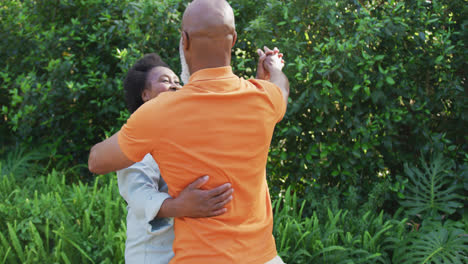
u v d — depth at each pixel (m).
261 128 1.31
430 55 3.18
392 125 3.21
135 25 3.44
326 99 3.03
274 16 3.20
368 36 2.93
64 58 3.87
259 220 1.39
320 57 3.10
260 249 1.37
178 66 3.68
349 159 3.20
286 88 1.58
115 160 1.28
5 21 4.31
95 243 2.80
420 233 2.86
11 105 4.14
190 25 1.27
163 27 3.46
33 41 4.19
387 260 2.81
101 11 3.82
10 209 3.05
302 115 3.29
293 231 2.84
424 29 3.13
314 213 2.97
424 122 3.25
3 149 4.42
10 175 3.84
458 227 3.03
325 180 3.42
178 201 1.30
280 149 3.33
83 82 3.70
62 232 2.73
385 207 3.44
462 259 2.69
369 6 3.11
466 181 3.09
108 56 3.91
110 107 3.69
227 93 1.26
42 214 3.01
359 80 3.05
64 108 3.92
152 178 1.58
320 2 3.04
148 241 1.54
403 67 3.21
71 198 3.27
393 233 2.90
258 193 1.37
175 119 1.22
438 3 3.21
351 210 3.09
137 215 1.52
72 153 4.25
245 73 3.62
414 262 2.72
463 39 3.22
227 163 1.26
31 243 2.80
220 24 1.26
